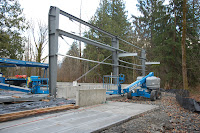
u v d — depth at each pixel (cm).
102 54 3136
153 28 3200
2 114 561
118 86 1369
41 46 3238
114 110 786
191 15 2531
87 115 668
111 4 3641
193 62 2442
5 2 2520
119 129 536
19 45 2672
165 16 2647
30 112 634
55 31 1160
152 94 1262
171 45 2606
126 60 3384
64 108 750
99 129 494
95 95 947
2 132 440
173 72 2686
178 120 699
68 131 462
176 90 2059
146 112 790
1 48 2406
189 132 555
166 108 980
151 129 555
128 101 1221
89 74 3378
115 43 1914
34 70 3728
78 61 4047
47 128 485
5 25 2523
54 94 1169
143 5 3578
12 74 3753
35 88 1366
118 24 3559
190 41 2553
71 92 1200
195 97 1695
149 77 1391
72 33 1291
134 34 3681
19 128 478
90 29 3250
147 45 3619
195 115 820
